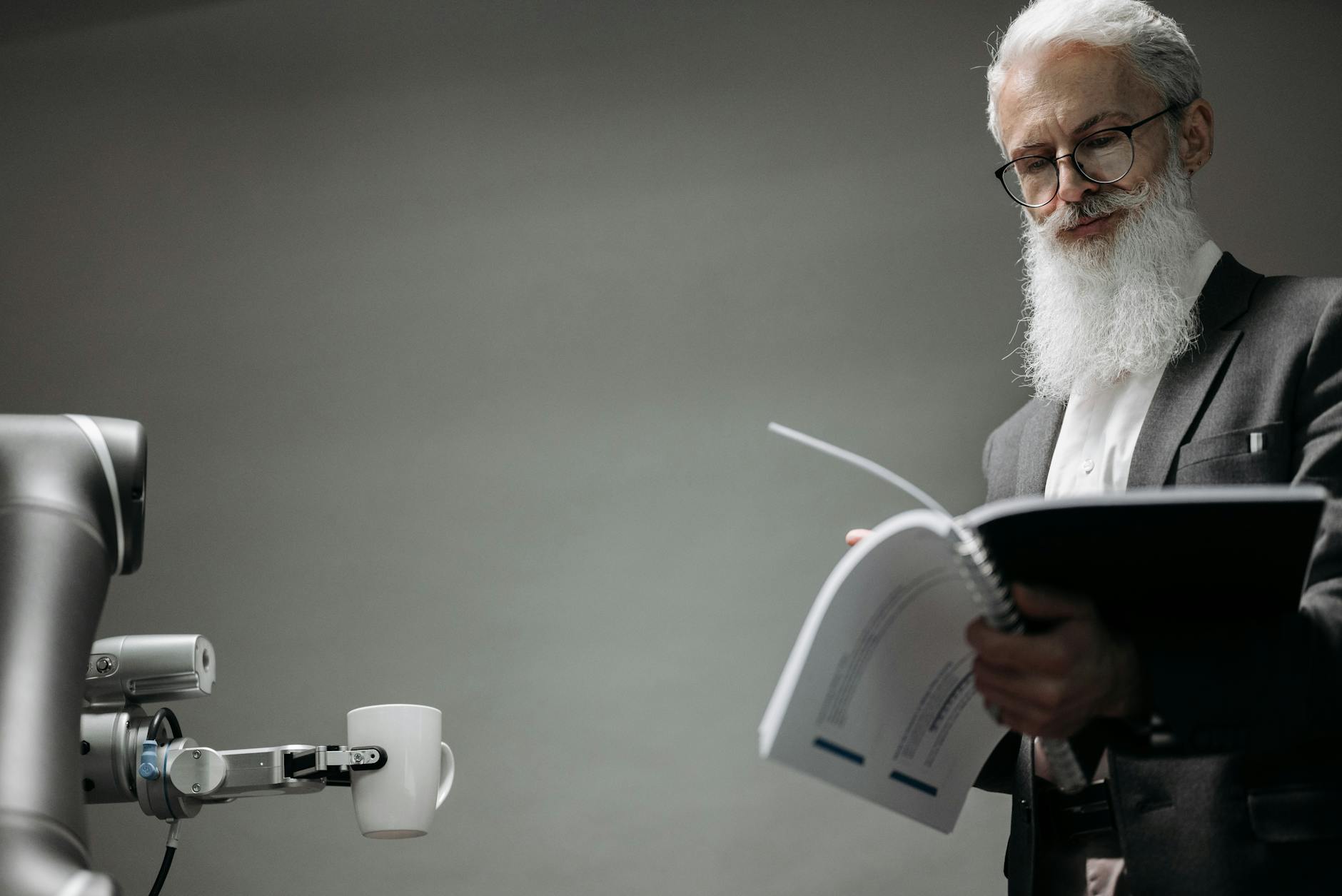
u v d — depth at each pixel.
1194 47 3.71
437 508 3.90
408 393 4.00
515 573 3.81
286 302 4.14
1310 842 1.11
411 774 1.58
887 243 3.83
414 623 3.82
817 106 3.97
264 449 4.03
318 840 3.65
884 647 1.04
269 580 3.92
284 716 3.80
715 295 3.91
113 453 1.25
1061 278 1.63
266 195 4.23
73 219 4.30
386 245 4.14
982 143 3.83
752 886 3.45
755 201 3.95
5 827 0.97
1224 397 1.35
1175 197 1.58
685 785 3.56
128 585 3.97
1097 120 1.57
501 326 4.01
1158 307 1.49
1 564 1.12
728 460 3.78
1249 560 0.93
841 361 3.78
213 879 3.65
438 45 4.27
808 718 1.01
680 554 3.74
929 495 3.62
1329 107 3.61
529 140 4.14
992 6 3.92
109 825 3.72
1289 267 3.53
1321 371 1.29
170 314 4.18
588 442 3.87
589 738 3.64
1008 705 0.97
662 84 4.10
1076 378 1.61
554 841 3.57
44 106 4.41
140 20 4.44
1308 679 1.01
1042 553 0.93
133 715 1.63
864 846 3.42
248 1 4.40
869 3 4.01
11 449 1.21
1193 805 1.17
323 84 4.30
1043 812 1.35
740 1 4.10
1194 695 1.01
